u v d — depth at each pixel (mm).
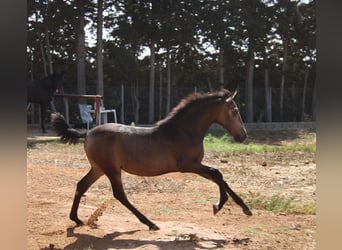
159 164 5883
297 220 6918
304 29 31297
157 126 6023
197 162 5992
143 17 24719
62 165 12062
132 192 9148
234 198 5996
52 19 24922
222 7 25531
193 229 6039
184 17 24438
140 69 31453
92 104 24766
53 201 7602
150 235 5656
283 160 14633
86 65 29688
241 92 31156
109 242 5371
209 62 31484
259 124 27547
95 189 9258
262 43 28250
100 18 23844
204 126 6105
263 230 6219
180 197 8727
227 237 5758
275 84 34062
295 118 32594
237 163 13812
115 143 5855
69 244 5289
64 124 6195
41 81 19531
